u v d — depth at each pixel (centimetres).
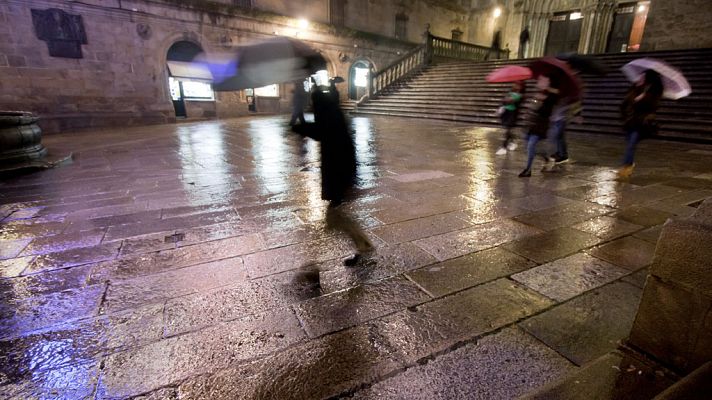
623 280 270
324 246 333
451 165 683
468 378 179
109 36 1516
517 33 2714
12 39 1322
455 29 2958
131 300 248
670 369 167
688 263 154
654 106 527
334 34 2255
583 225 379
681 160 716
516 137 1048
